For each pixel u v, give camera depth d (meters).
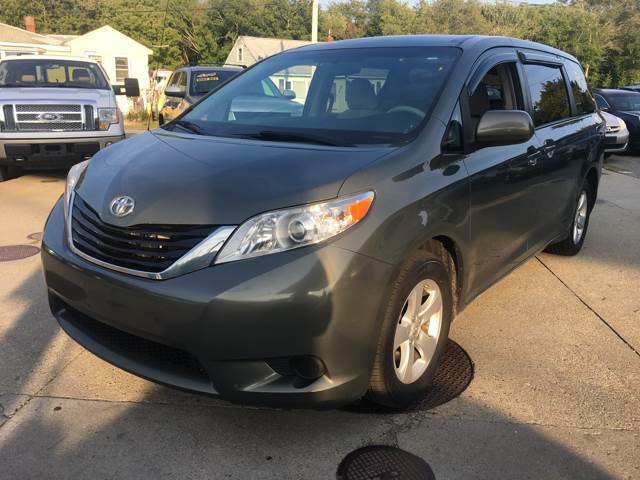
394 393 2.76
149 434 2.73
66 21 55.38
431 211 2.78
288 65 3.96
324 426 2.81
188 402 2.99
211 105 3.88
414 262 2.69
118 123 8.45
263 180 2.56
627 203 8.34
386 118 3.18
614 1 48.03
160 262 2.47
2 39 26.94
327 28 60.44
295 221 2.39
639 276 5.10
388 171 2.67
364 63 3.68
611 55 45.00
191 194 2.55
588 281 4.94
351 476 2.47
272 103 3.72
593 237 6.40
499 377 3.30
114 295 2.56
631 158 14.02
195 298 2.35
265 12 55.56
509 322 4.06
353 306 2.42
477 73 3.49
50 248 2.92
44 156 7.97
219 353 2.38
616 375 3.35
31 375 3.22
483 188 3.27
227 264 2.38
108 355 2.76
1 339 3.63
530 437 2.75
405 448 2.66
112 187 2.81
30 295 4.34
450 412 2.94
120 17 49.44
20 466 2.49
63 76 9.20
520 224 3.93
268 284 2.32
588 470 2.54
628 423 2.88
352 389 2.52
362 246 2.44
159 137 3.42
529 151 3.89
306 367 2.44
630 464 2.58
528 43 4.46
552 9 49.16
